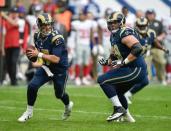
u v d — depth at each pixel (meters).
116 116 26.47
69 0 52.56
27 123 26.91
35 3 48.66
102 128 25.53
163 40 48.47
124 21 26.42
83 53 48.25
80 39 48.03
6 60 45.22
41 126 26.09
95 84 48.25
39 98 37.03
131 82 26.64
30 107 27.05
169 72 50.97
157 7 51.56
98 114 30.39
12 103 34.59
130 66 26.58
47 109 32.16
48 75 26.69
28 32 45.78
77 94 39.88
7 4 44.41
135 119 28.61
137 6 52.06
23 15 45.78
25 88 43.12
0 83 46.28
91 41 48.16
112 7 52.19
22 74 50.50
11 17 44.78
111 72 26.58
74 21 48.16
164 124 27.02
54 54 26.52
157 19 48.22
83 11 50.41
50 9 49.12
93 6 50.94
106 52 48.34
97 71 49.31
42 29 26.61
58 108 32.62
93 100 36.50
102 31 48.06
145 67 26.95
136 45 25.88
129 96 33.22
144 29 33.47
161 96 39.62
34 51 26.44
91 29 48.03
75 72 48.59
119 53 26.47
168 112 31.45
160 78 48.66
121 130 25.06
